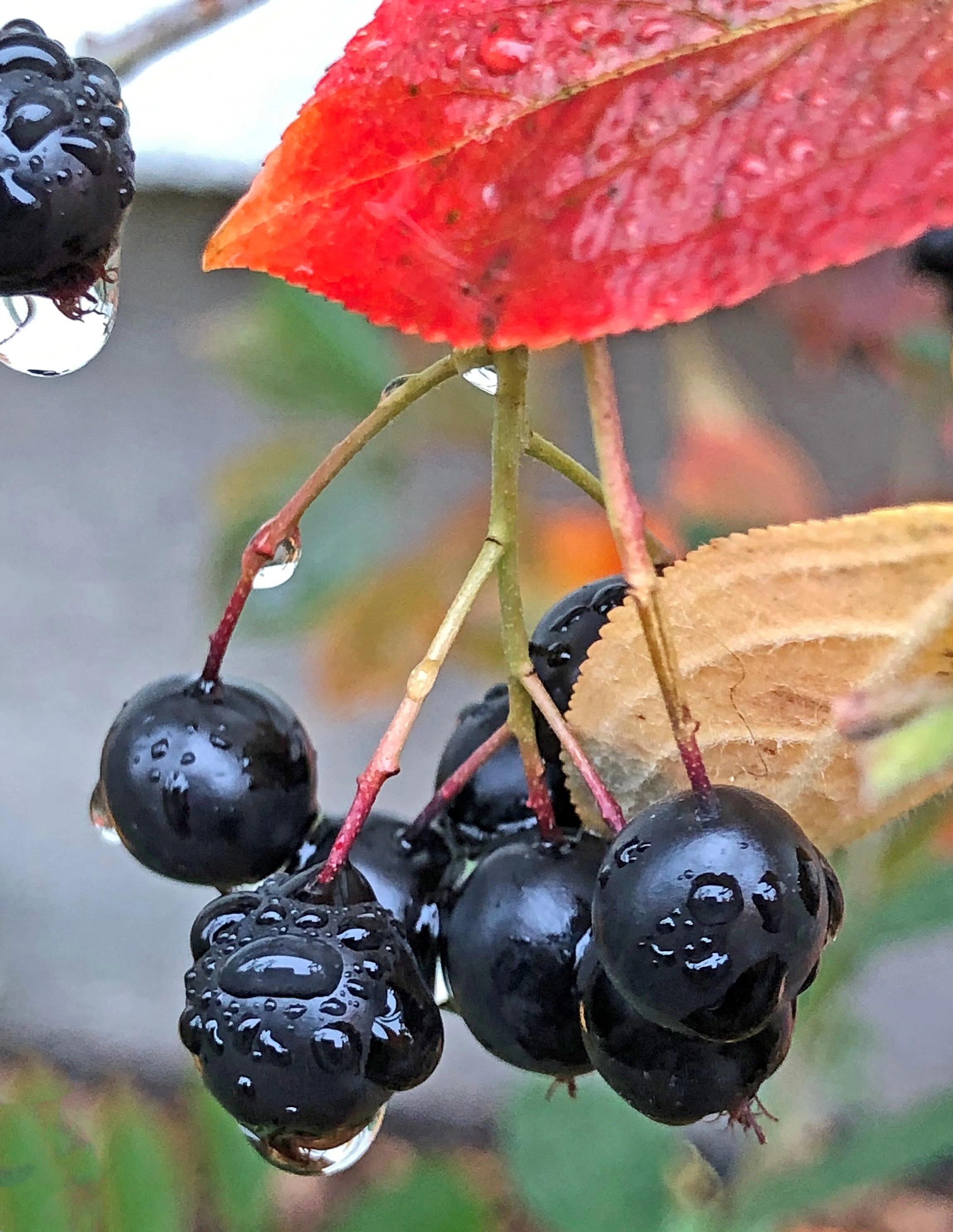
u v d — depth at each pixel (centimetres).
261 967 16
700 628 16
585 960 16
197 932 17
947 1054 39
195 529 53
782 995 16
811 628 16
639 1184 24
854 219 15
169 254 44
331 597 25
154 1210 22
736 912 16
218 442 54
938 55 15
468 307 15
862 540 16
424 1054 16
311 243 15
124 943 47
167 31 18
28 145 16
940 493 25
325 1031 16
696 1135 28
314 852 17
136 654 50
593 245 15
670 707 16
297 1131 16
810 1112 25
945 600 16
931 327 25
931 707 16
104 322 17
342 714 26
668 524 25
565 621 17
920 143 15
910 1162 23
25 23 16
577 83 15
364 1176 40
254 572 17
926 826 21
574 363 26
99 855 49
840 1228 35
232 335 26
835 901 16
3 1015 45
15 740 49
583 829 17
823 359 26
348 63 15
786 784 17
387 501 26
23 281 16
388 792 45
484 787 17
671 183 15
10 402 56
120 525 53
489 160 15
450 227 15
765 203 15
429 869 17
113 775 17
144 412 54
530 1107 25
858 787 17
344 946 16
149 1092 43
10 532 53
